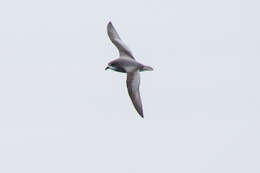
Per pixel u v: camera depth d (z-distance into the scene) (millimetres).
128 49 48906
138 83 47469
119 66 47812
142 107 47094
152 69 47938
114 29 49500
